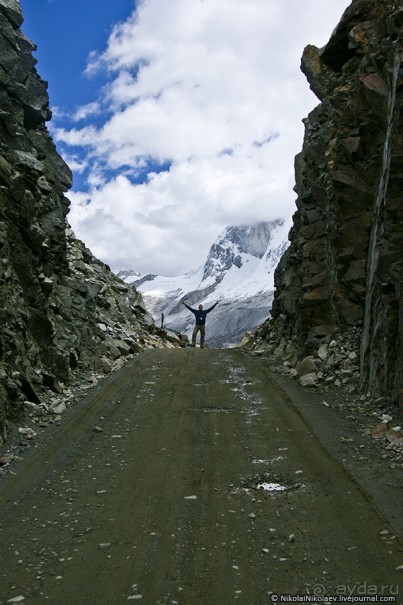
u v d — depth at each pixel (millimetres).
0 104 13641
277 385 12875
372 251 12477
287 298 18047
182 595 4480
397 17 12195
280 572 4793
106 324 19469
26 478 7250
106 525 5879
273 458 7914
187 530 5699
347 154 13914
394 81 11438
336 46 17250
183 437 9109
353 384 12047
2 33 14062
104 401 11594
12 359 10242
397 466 7008
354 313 13625
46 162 16156
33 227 12719
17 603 4398
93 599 4449
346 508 6023
